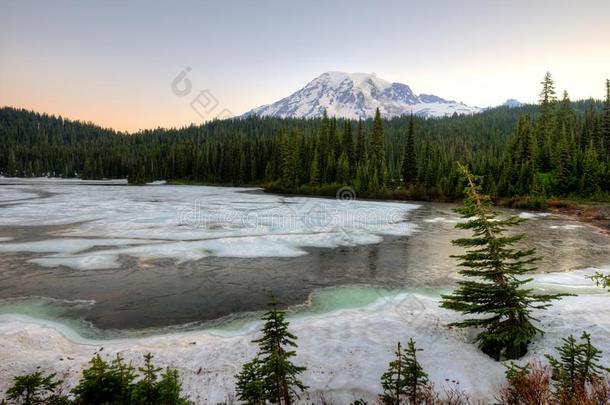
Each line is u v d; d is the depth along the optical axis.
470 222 9.79
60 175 156.75
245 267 20.45
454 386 8.09
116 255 22.25
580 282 17.80
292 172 85.69
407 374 7.02
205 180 115.75
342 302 15.22
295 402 7.53
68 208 44.78
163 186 103.12
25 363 9.30
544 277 18.70
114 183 117.50
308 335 11.44
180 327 12.63
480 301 9.99
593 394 6.41
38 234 28.27
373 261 22.20
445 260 22.58
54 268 19.52
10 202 51.69
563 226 37.62
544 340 9.98
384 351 10.07
